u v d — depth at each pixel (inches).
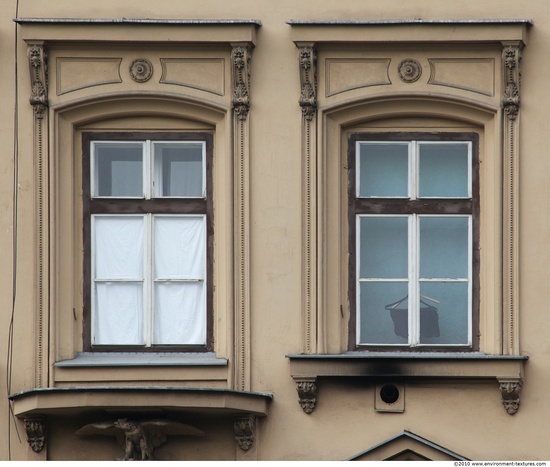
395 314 1861.5
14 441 1845.5
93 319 1867.6
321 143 1859.0
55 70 1868.8
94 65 1870.1
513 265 1844.2
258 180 1859.0
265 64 1868.8
